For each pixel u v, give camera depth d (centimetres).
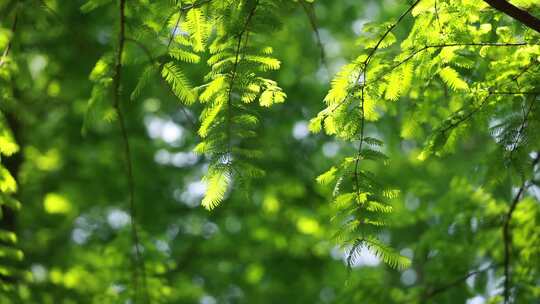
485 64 416
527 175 402
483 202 625
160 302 581
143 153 945
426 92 420
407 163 901
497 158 393
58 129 925
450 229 643
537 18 339
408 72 358
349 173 355
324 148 913
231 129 353
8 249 476
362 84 356
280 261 975
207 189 351
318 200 911
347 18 956
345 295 657
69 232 1017
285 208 927
